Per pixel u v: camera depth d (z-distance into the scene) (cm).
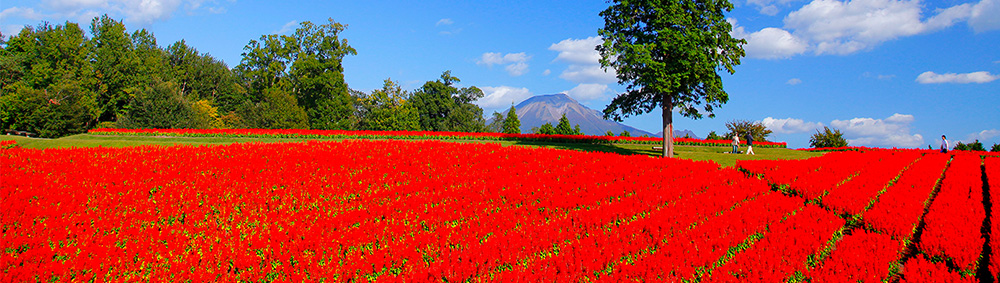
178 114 4438
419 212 1078
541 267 761
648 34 2539
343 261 809
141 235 896
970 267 830
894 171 1777
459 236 905
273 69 5684
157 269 764
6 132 4244
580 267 756
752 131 5319
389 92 6019
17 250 816
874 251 862
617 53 2500
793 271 764
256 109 4766
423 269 752
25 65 5562
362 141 1938
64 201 1074
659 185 1436
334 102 5788
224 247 838
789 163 1789
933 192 1514
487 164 1623
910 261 823
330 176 1395
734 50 2511
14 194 1089
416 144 1884
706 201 1214
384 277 721
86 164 1402
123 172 1328
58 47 5497
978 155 2889
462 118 6631
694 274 782
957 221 1039
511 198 1220
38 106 4172
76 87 4800
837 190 1361
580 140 3875
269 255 813
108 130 3484
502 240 880
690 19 2434
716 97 2522
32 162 1387
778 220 1060
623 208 1123
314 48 5891
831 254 852
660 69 2364
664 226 966
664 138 2580
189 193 1171
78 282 727
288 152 1655
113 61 5484
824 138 4791
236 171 1391
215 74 6894
